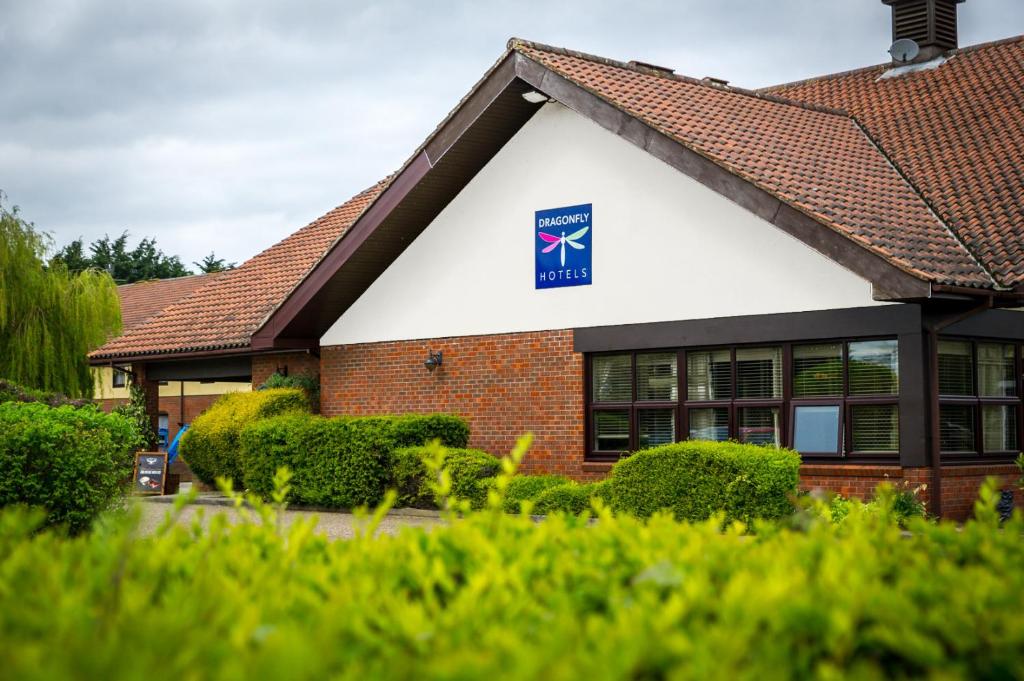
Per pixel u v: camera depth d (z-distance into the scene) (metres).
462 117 18.48
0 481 10.73
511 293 19.00
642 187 17.45
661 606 3.62
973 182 17.67
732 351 16.56
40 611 3.65
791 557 4.36
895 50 22.84
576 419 18.14
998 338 16.02
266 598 3.80
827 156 18.42
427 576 4.28
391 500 4.95
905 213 16.78
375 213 19.59
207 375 24.48
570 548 4.77
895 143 19.77
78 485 11.16
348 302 21.28
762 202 15.59
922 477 14.70
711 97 19.59
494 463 17.19
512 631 3.36
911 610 3.69
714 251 16.62
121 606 3.66
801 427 15.83
